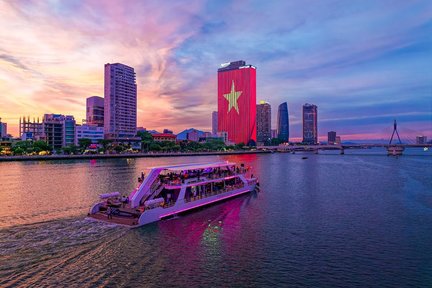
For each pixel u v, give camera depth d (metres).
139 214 42.06
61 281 25.70
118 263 29.55
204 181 55.34
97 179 91.12
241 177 68.88
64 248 32.28
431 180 95.31
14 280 25.58
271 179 99.56
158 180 51.22
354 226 43.66
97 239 35.16
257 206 56.06
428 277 27.83
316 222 45.59
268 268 29.48
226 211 51.62
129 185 79.00
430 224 44.69
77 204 54.75
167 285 25.83
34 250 31.56
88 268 28.23
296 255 32.69
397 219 47.47
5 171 114.75
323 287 26.09
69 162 168.50
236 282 26.72
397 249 34.59
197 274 27.97
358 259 31.80
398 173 117.75
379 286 26.31
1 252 30.86
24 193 66.56
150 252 32.47
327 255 32.78
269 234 39.62
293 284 26.55
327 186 82.75
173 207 46.84
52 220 42.59
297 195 68.06
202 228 41.56
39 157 185.88
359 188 79.19
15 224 40.69
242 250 33.91
